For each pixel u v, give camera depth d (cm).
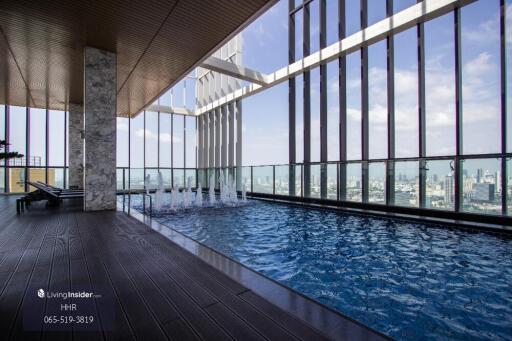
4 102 1141
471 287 286
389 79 791
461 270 333
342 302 255
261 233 532
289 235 516
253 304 194
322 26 962
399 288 284
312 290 281
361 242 464
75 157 1130
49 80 873
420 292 275
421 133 718
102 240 372
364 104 848
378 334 157
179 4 490
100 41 621
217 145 1555
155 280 236
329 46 921
